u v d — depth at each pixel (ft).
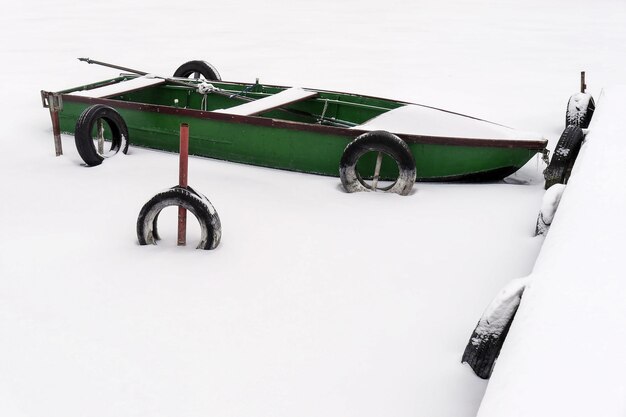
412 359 10.23
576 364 7.16
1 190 16.52
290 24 45.68
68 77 29.45
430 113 18.70
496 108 26.27
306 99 21.12
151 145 20.04
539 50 38.29
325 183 17.75
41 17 45.47
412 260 13.47
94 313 11.28
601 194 11.85
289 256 13.46
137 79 22.21
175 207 15.70
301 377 9.80
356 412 9.10
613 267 9.16
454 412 9.09
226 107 22.34
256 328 10.98
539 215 14.37
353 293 12.16
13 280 12.26
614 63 35.06
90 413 9.00
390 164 17.60
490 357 9.55
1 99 25.31
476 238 14.48
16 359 10.05
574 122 20.86
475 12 53.67
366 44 39.24
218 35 40.86
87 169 18.15
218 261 13.14
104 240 13.94
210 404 9.21
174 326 10.98
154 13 48.47
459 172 17.58
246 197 16.49
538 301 8.50
